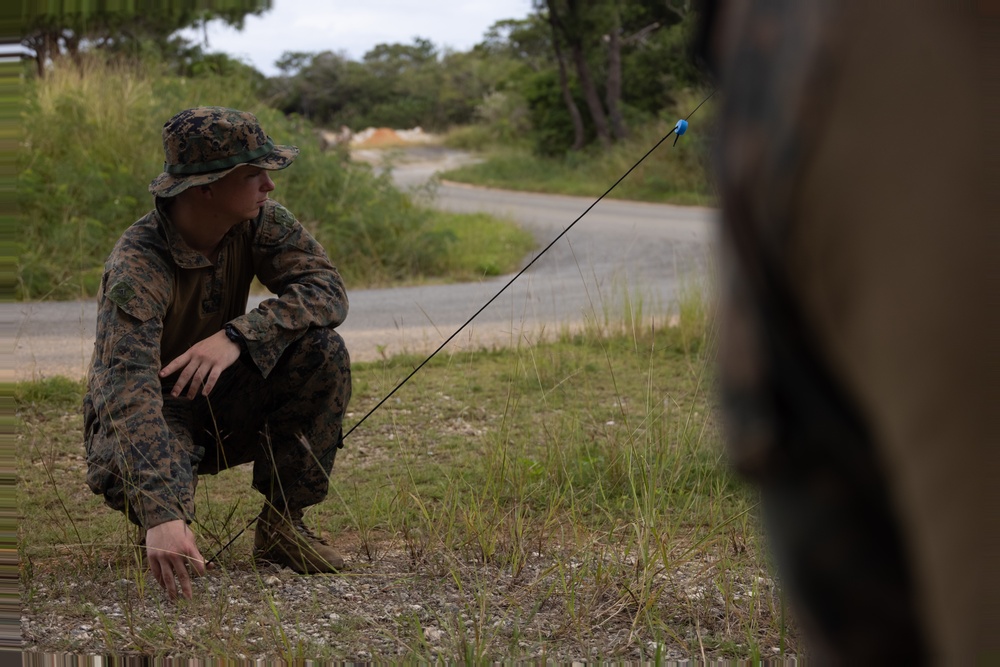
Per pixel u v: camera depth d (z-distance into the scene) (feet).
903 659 0.83
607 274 30.22
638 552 8.18
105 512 10.82
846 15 0.77
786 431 0.87
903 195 0.74
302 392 8.67
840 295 0.77
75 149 30.94
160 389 7.84
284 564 8.96
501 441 11.21
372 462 12.64
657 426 11.32
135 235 8.21
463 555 8.95
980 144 0.73
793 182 0.78
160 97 35.37
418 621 7.41
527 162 74.95
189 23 39.34
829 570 0.86
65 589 8.38
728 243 0.86
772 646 6.89
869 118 0.75
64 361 18.67
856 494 0.84
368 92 98.68
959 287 0.73
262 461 8.98
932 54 0.74
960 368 0.73
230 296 8.73
